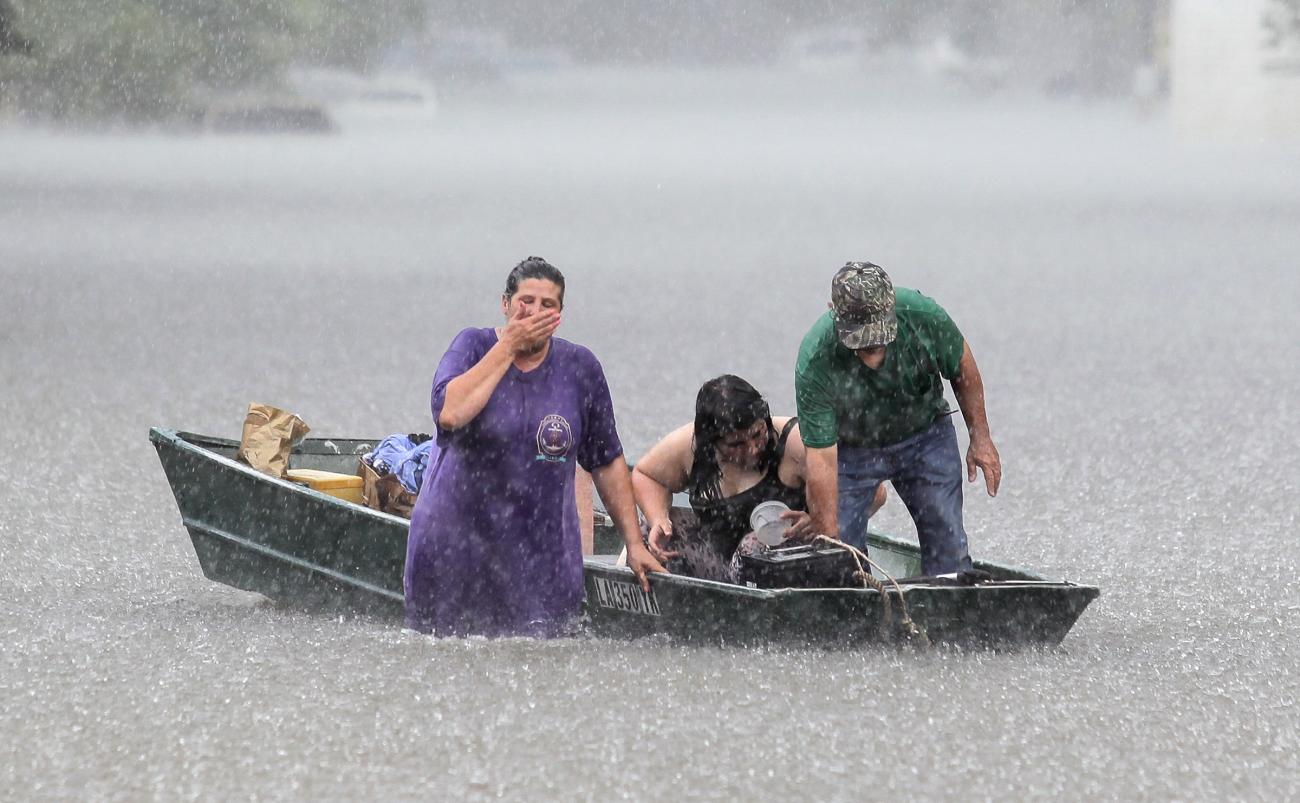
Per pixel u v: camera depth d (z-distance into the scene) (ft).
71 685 78.89
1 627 89.45
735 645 84.48
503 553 85.51
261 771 68.08
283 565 92.53
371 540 89.25
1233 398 183.52
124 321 252.83
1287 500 132.26
